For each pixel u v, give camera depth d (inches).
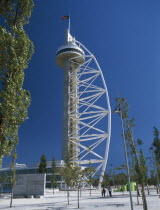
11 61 463.2
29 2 548.7
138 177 765.9
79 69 5644.7
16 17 534.6
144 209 733.3
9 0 532.7
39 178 2046.0
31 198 1886.1
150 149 1261.1
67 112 4982.8
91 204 1213.7
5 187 3398.1
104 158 4439.0
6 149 438.0
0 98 440.1
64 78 5526.6
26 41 504.7
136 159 776.9
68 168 1283.2
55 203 1352.1
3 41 467.5
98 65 5595.5
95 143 4584.2
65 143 4618.6
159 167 1509.6
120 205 1093.8
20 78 469.7
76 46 5831.7
